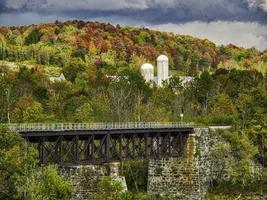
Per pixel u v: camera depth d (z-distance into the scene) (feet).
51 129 361.92
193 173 500.33
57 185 323.37
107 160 401.29
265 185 527.81
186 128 500.74
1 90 572.10
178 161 501.56
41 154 358.64
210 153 525.34
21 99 604.49
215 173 528.22
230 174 534.78
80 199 377.30
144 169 539.29
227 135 541.75
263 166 568.82
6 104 560.20
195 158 502.79
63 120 575.38
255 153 545.85
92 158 391.65
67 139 384.68
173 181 500.74
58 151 371.35
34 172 312.50
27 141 346.54
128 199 351.87
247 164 539.70
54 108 631.56
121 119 624.59
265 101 622.54
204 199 501.15
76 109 616.39
